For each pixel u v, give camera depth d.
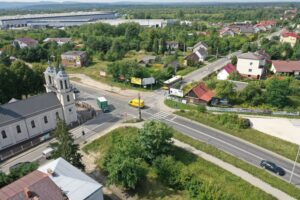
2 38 180.75
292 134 57.16
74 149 43.72
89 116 67.50
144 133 49.16
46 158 50.41
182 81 93.38
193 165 47.66
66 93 60.34
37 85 77.75
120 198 41.31
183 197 40.91
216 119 63.53
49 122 60.03
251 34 181.88
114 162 41.97
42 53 132.88
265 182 43.06
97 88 90.25
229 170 46.22
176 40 159.38
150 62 120.12
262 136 56.66
